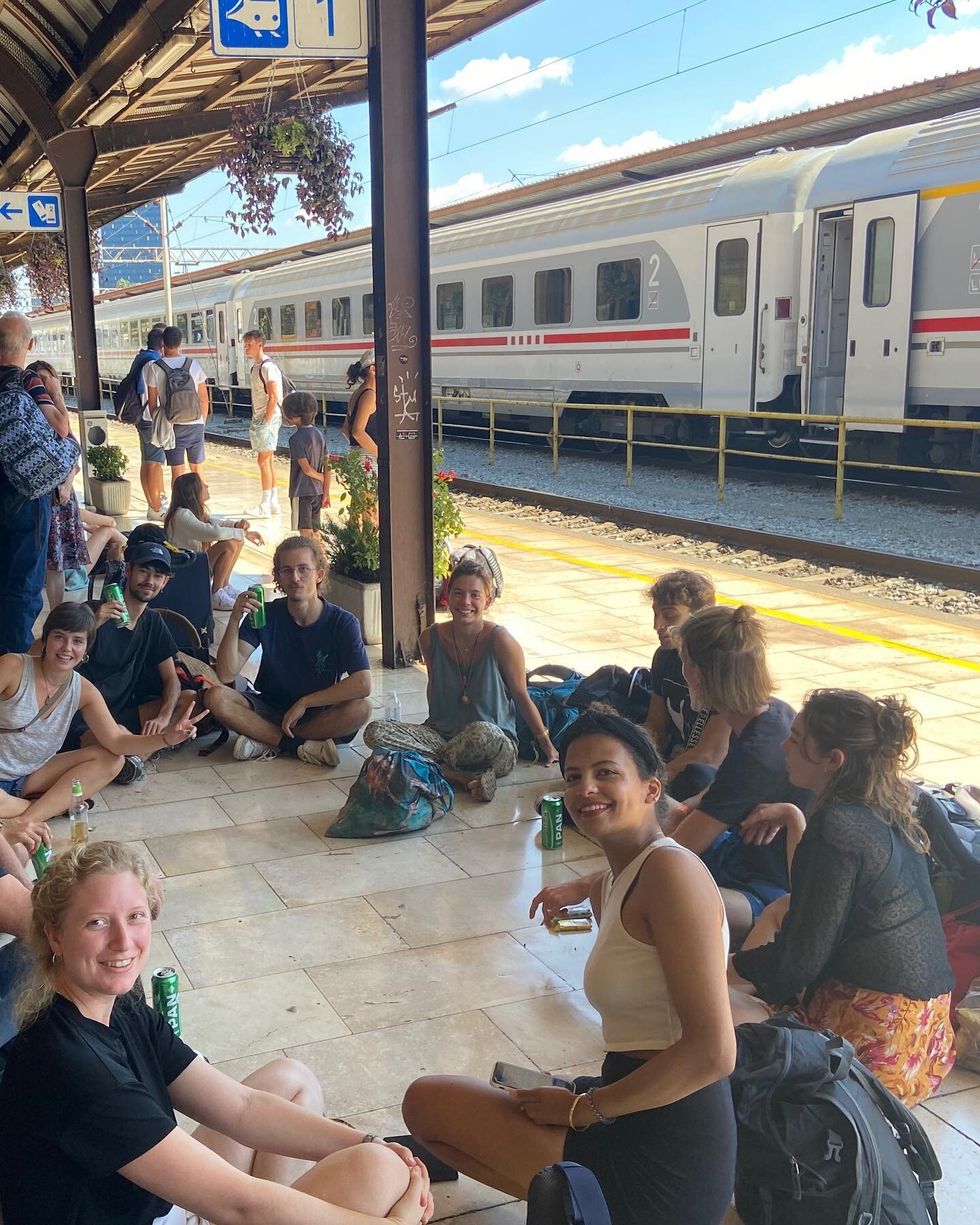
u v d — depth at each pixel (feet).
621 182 67.26
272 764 17.02
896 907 8.74
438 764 15.84
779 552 33.06
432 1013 10.62
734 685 10.95
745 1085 7.46
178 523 22.77
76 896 6.09
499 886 13.16
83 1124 5.81
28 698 13.71
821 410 44.80
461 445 69.10
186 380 36.65
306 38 19.45
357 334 70.44
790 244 43.78
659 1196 6.74
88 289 42.80
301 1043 10.12
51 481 16.87
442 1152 7.95
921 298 39.83
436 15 27.50
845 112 53.98
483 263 59.98
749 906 10.87
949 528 35.37
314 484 29.12
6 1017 8.36
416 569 21.68
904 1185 7.38
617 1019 6.97
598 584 29.66
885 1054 8.83
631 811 7.04
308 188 26.66
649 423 53.93
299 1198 6.22
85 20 33.88
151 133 41.09
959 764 16.80
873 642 23.93
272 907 12.63
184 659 17.04
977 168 37.47
